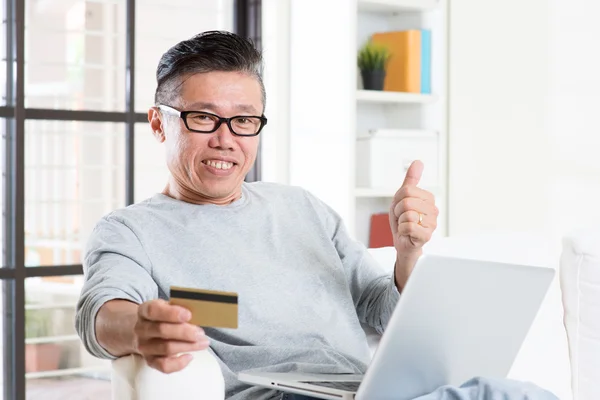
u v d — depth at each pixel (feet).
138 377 5.57
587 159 12.30
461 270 5.61
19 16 12.01
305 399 6.40
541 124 12.80
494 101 13.30
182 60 7.14
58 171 12.59
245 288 7.09
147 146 13.24
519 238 8.93
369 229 14.14
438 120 13.85
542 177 12.81
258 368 6.81
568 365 8.61
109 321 5.73
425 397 5.84
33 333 12.47
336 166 13.07
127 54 12.97
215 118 7.12
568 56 12.46
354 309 7.62
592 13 12.19
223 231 7.24
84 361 12.93
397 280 7.40
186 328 5.15
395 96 13.29
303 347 7.11
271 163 13.87
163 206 7.20
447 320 5.82
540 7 12.75
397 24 14.29
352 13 12.79
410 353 5.78
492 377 6.35
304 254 7.52
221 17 13.83
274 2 13.66
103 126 12.92
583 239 8.38
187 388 5.60
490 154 13.37
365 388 5.74
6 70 12.12
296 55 13.64
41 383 12.59
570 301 8.49
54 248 12.66
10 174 12.19
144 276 6.55
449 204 13.87
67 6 12.51
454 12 13.73
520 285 6.13
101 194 12.96
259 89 7.31
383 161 13.25
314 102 13.38
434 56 13.87
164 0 13.32
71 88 12.62
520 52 13.01
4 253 12.28
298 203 7.88
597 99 12.17
